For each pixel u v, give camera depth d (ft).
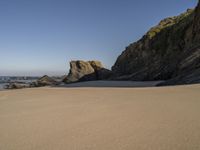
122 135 18.02
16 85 209.05
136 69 216.74
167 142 15.87
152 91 51.34
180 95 40.45
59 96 50.98
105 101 38.11
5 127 22.71
